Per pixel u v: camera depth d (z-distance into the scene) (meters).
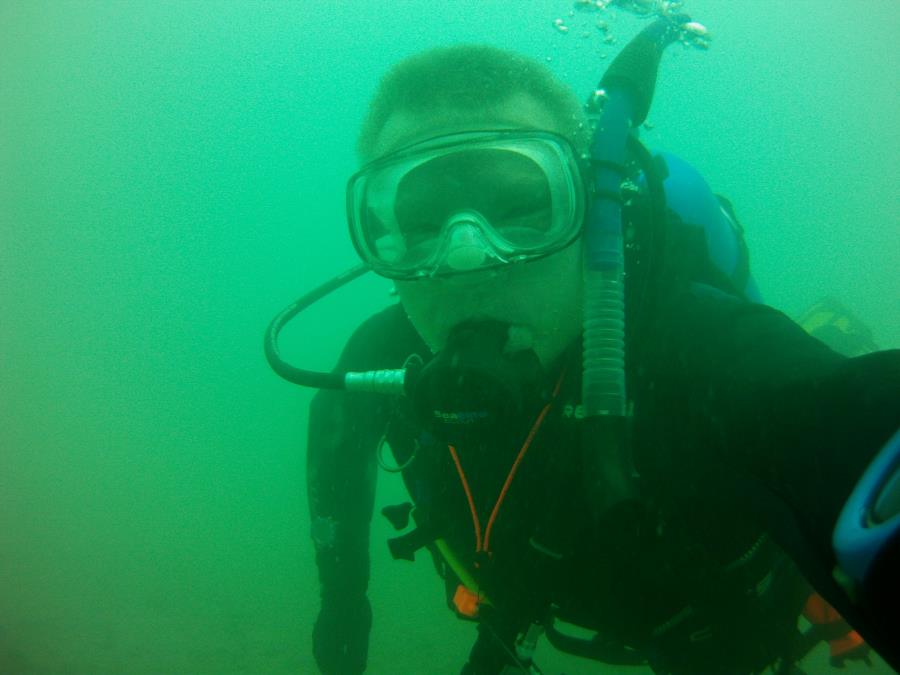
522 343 1.37
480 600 1.76
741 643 1.56
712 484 1.26
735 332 1.12
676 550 1.41
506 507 1.58
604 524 1.13
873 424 0.68
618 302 1.26
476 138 1.34
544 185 1.32
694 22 1.95
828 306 4.21
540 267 1.32
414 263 1.42
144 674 6.69
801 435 0.80
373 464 2.46
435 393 1.38
